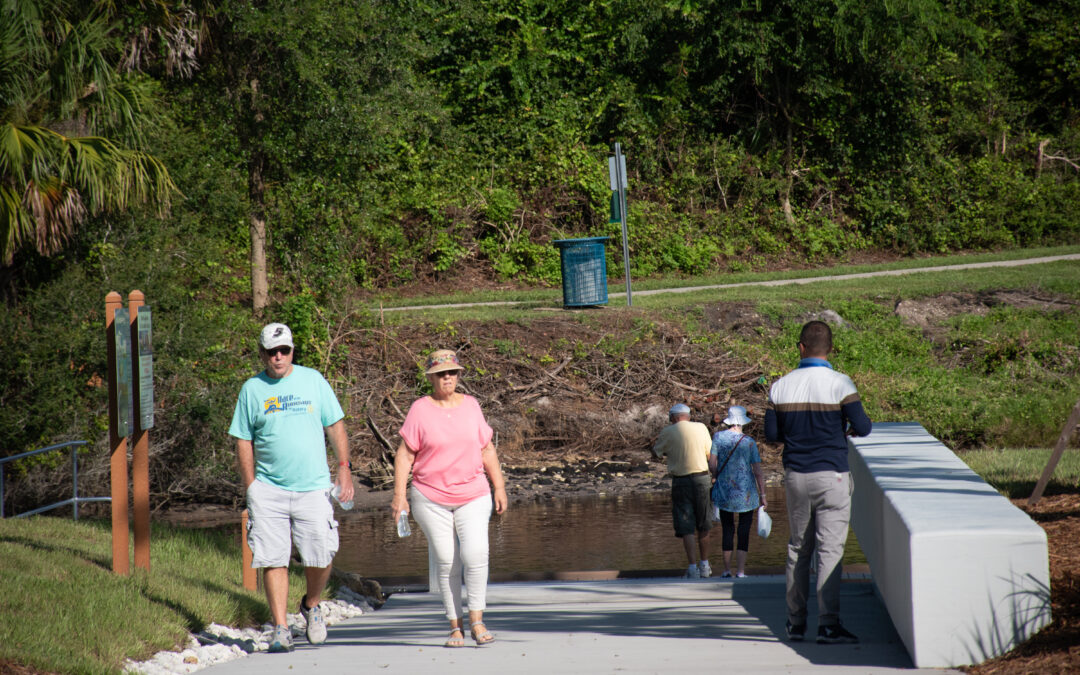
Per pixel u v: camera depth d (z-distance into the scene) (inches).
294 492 722.8
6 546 858.1
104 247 1941.4
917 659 575.5
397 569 1419.8
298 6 2245.3
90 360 1823.3
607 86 4151.1
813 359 705.6
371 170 3228.3
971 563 572.4
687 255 3752.5
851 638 670.5
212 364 2021.4
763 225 4057.6
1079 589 636.1
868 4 3821.4
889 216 4119.1
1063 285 3038.9
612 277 3686.0
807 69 4001.0
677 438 1321.4
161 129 2212.1
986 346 2706.7
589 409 2363.4
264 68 2396.7
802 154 4217.5
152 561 957.8
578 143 3993.6
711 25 3969.0
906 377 2586.1
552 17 4313.5
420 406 708.7
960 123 4402.1
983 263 3629.4
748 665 591.8
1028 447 2114.9
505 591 1045.2
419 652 676.1
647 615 826.8
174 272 2039.9
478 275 3570.4
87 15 1583.4
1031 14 4862.2
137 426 866.1
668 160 4082.2
